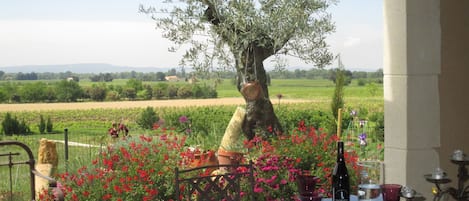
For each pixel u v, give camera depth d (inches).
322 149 202.1
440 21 165.6
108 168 207.3
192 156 213.5
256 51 282.4
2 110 1256.2
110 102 1401.3
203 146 299.7
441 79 166.4
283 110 474.9
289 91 1683.1
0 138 871.1
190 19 284.2
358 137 320.8
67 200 203.2
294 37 280.2
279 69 289.1
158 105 1295.5
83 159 248.8
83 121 1179.9
